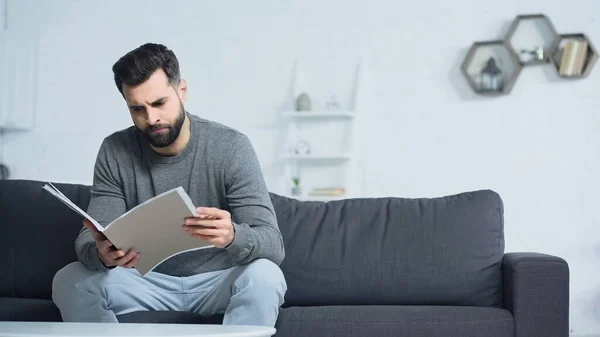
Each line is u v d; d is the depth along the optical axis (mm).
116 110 5504
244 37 5410
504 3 5098
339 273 2805
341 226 2893
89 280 2348
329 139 5312
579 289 4926
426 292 2771
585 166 4957
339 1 5301
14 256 2920
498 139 5062
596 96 4953
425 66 5176
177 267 2557
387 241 2836
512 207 5027
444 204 2910
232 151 2561
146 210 2080
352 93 5277
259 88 5395
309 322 2500
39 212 2967
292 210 2963
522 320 2539
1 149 5570
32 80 5555
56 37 5562
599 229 4926
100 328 1819
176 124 2465
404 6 5219
